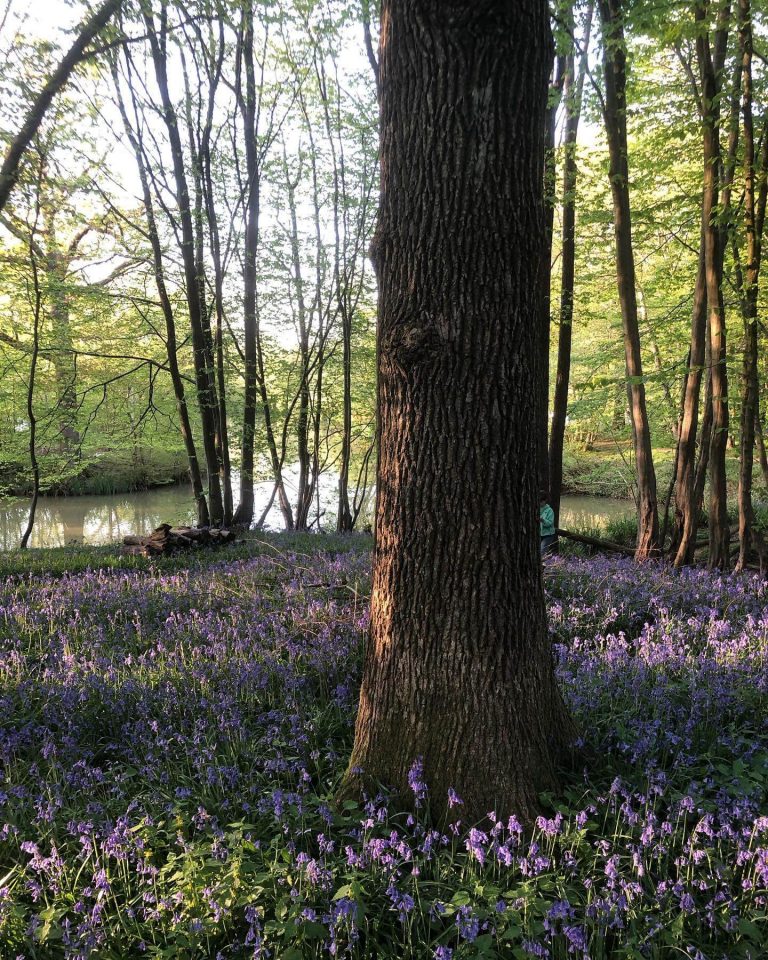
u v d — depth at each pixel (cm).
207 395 1362
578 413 1603
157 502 2516
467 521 304
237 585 798
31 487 2536
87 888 254
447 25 277
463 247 289
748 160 771
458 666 308
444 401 300
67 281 1327
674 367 1059
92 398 1639
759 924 246
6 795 319
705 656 498
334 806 317
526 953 223
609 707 415
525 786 305
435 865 275
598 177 1125
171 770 362
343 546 1123
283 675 475
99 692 454
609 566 873
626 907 237
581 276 1293
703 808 293
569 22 860
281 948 235
